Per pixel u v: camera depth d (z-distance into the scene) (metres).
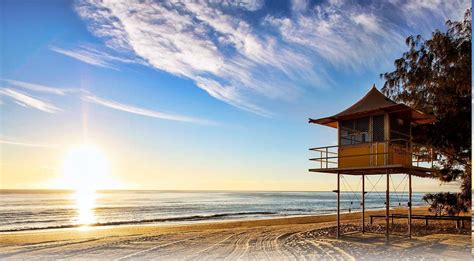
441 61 21.33
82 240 18.11
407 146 15.87
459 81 20.23
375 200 110.56
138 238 18.62
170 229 25.33
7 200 80.50
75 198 96.25
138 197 110.44
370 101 16.50
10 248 15.48
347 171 16.73
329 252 13.22
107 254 13.91
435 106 21.14
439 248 13.62
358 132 16.11
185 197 114.62
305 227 22.88
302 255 12.78
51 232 23.86
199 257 13.00
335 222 27.11
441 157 21.08
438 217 20.20
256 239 17.44
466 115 19.80
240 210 57.03
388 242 14.77
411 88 22.59
